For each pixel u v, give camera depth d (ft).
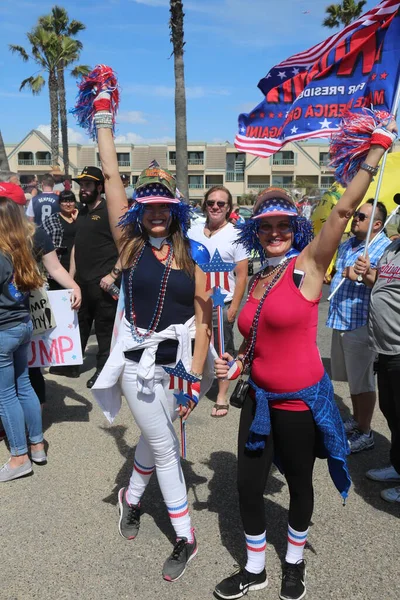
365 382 12.67
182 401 8.47
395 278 10.27
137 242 8.91
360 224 12.63
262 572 8.44
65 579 8.73
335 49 12.78
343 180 8.87
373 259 12.56
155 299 8.66
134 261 8.84
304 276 7.80
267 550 9.41
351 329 12.50
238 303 15.76
